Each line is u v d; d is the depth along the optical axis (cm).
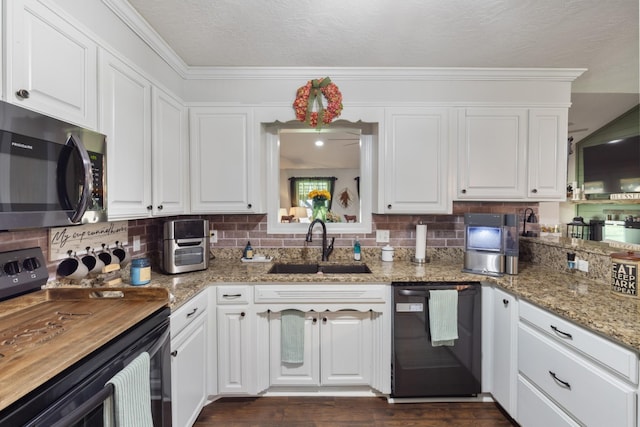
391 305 189
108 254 164
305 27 167
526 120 217
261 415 180
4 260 112
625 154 337
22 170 91
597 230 346
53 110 104
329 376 193
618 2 144
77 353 82
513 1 144
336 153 254
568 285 166
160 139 179
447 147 217
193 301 164
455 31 170
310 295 188
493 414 181
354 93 222
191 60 205
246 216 248
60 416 73
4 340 91
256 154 218
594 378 113
